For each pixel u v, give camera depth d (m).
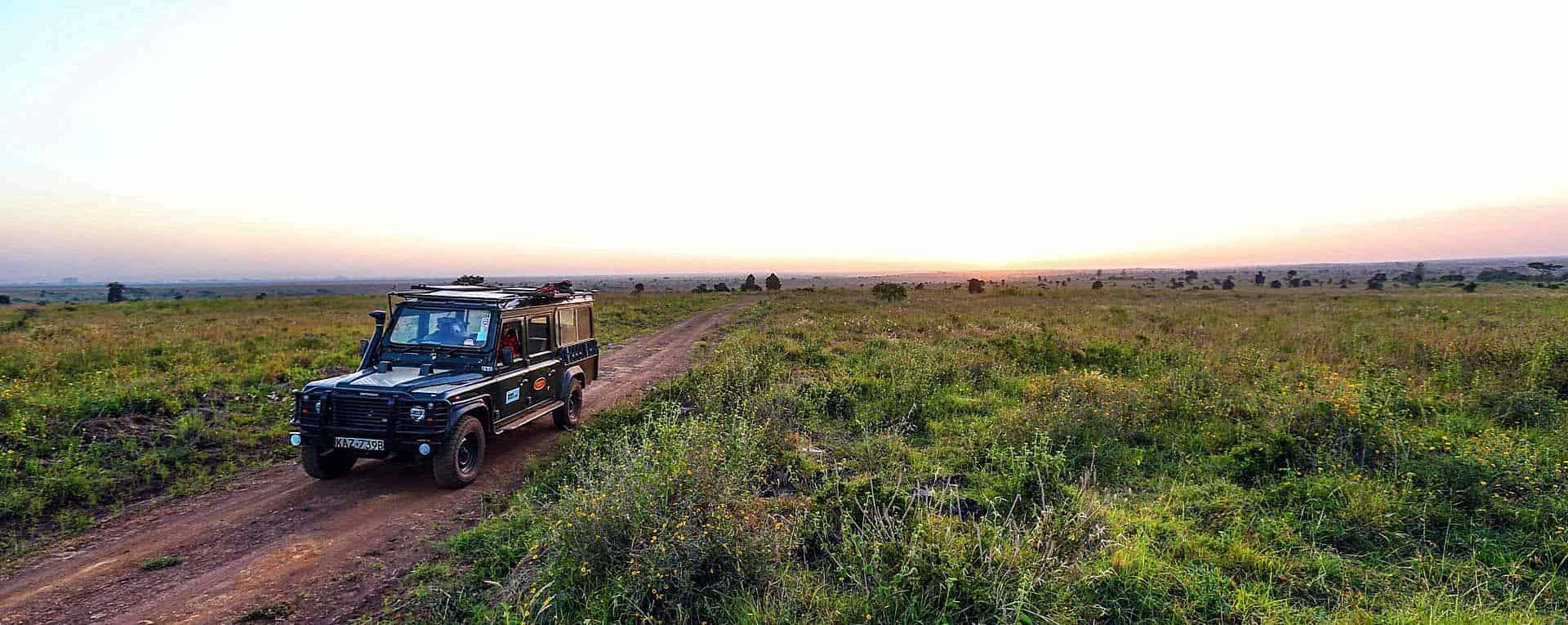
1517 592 4.34
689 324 30.14
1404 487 5.89
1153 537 5.20
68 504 6.47
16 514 6.10
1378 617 4.02
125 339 17.70
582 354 10.55
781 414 8.65
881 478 6.31
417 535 5.89
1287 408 7.82
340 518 6.28
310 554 5.50
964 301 42.50
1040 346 14.89
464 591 4.72
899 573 4.07
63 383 11.41
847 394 10.23
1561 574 4.59
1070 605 4.15
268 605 4.61
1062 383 10.26
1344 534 5.21
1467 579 4.50
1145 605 4.20
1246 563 4.77
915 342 18.17
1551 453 6.43
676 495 4.70
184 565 5.30
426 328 7.99
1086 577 4.29
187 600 4.71
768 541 4.50
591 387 13.77
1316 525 5.27
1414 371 11.64
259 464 7.92
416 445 6.66
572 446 7.64
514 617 4.01
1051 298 47.22
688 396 11.58
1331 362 13.10
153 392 10.04
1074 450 7.31
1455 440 6.97
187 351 15.60
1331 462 6.46
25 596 4.76
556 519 5.09
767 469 6.75
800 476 6.64
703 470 4.99
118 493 6.84
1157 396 9.48
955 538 4.41
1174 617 4.10
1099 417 8.12
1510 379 9.88
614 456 6.36
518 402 8.31
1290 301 40.88
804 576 4.47
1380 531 5.21
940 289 78.00
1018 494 5.82
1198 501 5.93
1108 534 4.96
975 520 5.50
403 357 7.82
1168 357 14.07
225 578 5.05
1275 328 19.83
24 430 7.93
